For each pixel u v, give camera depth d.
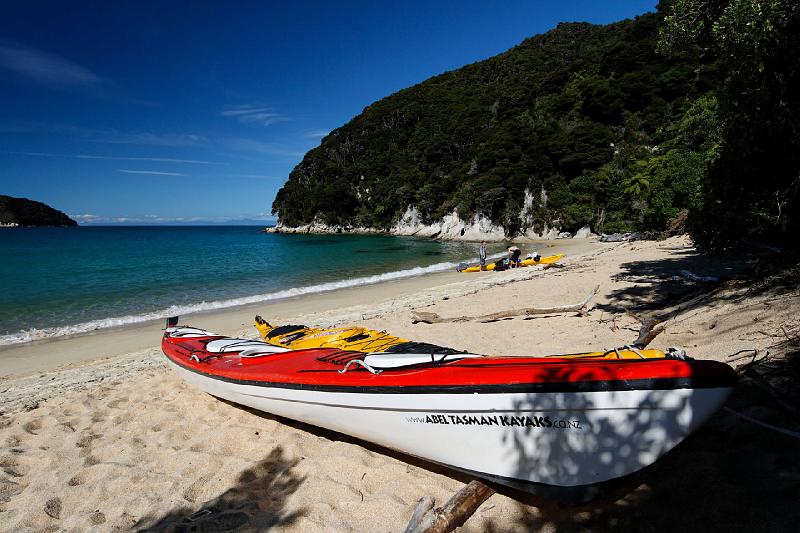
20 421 5.19
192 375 5.49
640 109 62.38
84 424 5.00
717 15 8.32
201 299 15.68
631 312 7.81
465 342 7.23
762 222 6.60
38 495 3.60
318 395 3.87
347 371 3.79
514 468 2.90
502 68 120.50
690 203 16.11
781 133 6.06
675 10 8.95
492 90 107.06
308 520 3.07
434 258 33.66
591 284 11.54
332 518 3.09
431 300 12.48
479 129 84.31
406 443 3.45
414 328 8.69
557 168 59.78
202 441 4.38
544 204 57.56
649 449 2.58
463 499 2.75
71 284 19.47
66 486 3.72
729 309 5.81
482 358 3.42
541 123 70.31
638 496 2.88
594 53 78.88
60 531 3.17
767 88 6.13
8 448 4.50
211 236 91.94
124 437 4.63
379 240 66.44
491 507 3.05
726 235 6.89
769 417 3.19
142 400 5.68
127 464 4.05
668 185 24.50
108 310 13.84
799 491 2.49
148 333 10.76
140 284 19.45
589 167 56.34
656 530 2.57
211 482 3.66
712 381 2.49
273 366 4.55
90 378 7.12
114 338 10.37
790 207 6.14
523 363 3.14
